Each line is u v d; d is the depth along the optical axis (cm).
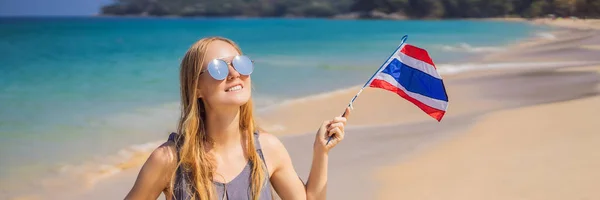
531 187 578
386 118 1012
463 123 906
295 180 280
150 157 260
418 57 309
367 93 1274
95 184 672
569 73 1659
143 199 262
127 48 3516
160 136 912
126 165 749
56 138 905
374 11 18012
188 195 253
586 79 1495
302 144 830
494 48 3359
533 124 856
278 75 1794
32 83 1677
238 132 264
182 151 254
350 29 7512
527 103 1130
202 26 9625
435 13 16262
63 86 1588
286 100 1266
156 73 1917
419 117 1003
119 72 1973
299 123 1005
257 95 1352
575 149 699
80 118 1071
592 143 721
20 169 730
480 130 843
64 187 659
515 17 14575
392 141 812
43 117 1089
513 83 1484
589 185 571
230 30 7338
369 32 6425
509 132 815
